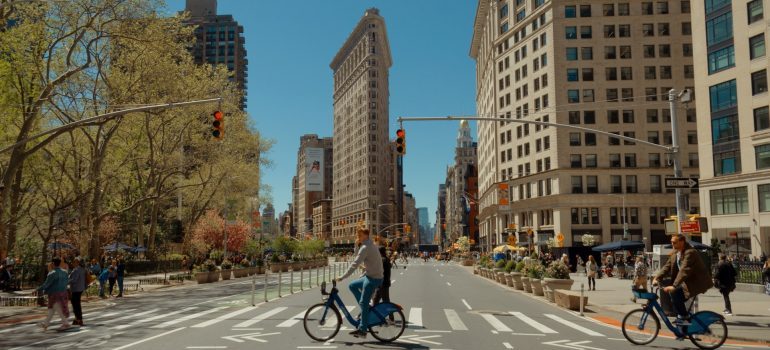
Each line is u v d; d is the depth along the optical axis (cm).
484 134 10456
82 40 3222
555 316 1673
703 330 1080
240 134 5059
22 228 4644
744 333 1290
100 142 3984
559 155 7231
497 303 2102
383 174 16662
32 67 2981
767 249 4331
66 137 3941
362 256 1084
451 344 1122
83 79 3303
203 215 6750
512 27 8456
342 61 18875
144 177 5012
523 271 2784
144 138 4347
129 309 1969
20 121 3388
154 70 3481
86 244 3562
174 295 2644
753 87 4494
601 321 1549
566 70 7388
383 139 16738
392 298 2302
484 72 10475
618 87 7325
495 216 9181
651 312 1127
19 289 2958
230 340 1166
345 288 2911
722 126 4766
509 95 8538
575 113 7319
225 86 4738
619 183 7156
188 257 5462
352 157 17250
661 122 7231
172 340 1177
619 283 3462
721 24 4791
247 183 5475
